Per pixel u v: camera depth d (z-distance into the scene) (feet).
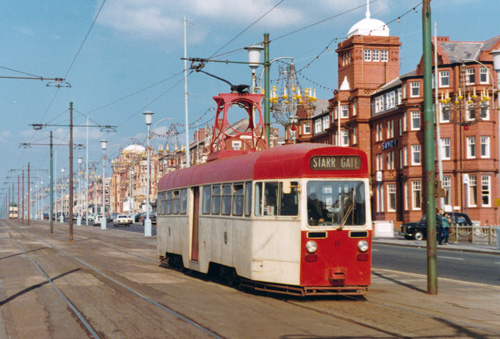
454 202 182.29
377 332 31.96
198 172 60.29
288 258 43.11
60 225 300.40
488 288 51.57
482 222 177.78
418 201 190.80
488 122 178.81
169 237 69.10
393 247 112.47
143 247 111.34
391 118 207.21
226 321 35.12
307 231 42.39
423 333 31.78
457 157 182.19
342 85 234.99
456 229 126.62
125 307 40.50
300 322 34.81
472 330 32.71
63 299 44.62
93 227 260.01
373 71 229.04
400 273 64.03
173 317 36.52
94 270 66.64
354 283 42.98
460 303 42.75
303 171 42.83
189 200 62.13
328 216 42.91
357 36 227.81
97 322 35.27
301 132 279.69
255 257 45.60
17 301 44.39
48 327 34.24
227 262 50.67
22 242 129.29
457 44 191.93
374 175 219.41
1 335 32.19
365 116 223.30
